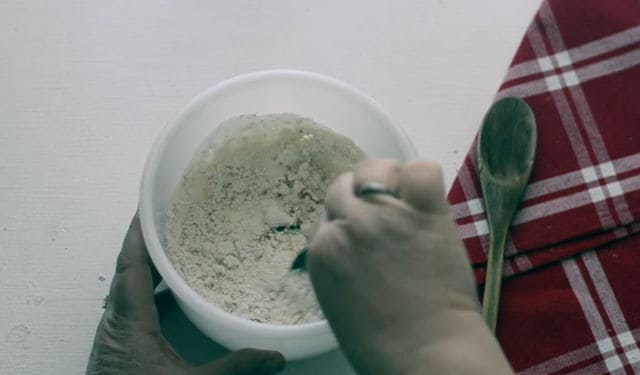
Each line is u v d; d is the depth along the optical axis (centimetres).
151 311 76
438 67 89
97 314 80
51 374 78
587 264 80
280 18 90
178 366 74
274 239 77
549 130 84
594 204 81
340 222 57
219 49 89
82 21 89
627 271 80
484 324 58
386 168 57
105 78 87
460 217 81
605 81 85
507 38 90
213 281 75
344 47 89
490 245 80
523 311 79
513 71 85
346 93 75
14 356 78
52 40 88
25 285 80
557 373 78
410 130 86
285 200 79
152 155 73
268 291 75
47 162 84
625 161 83
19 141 85
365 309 57
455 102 87
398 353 56
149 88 87
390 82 88
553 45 86
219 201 78
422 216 56
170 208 77
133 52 88
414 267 56
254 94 77
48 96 86
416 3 91
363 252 56
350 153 79
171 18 90
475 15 91
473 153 83
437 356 56
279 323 73
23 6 90
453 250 57
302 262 75
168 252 75
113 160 84
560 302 79
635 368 78
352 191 57
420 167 56
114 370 74
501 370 56
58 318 80
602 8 86
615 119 84
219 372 73
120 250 81
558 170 83
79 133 85
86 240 82
